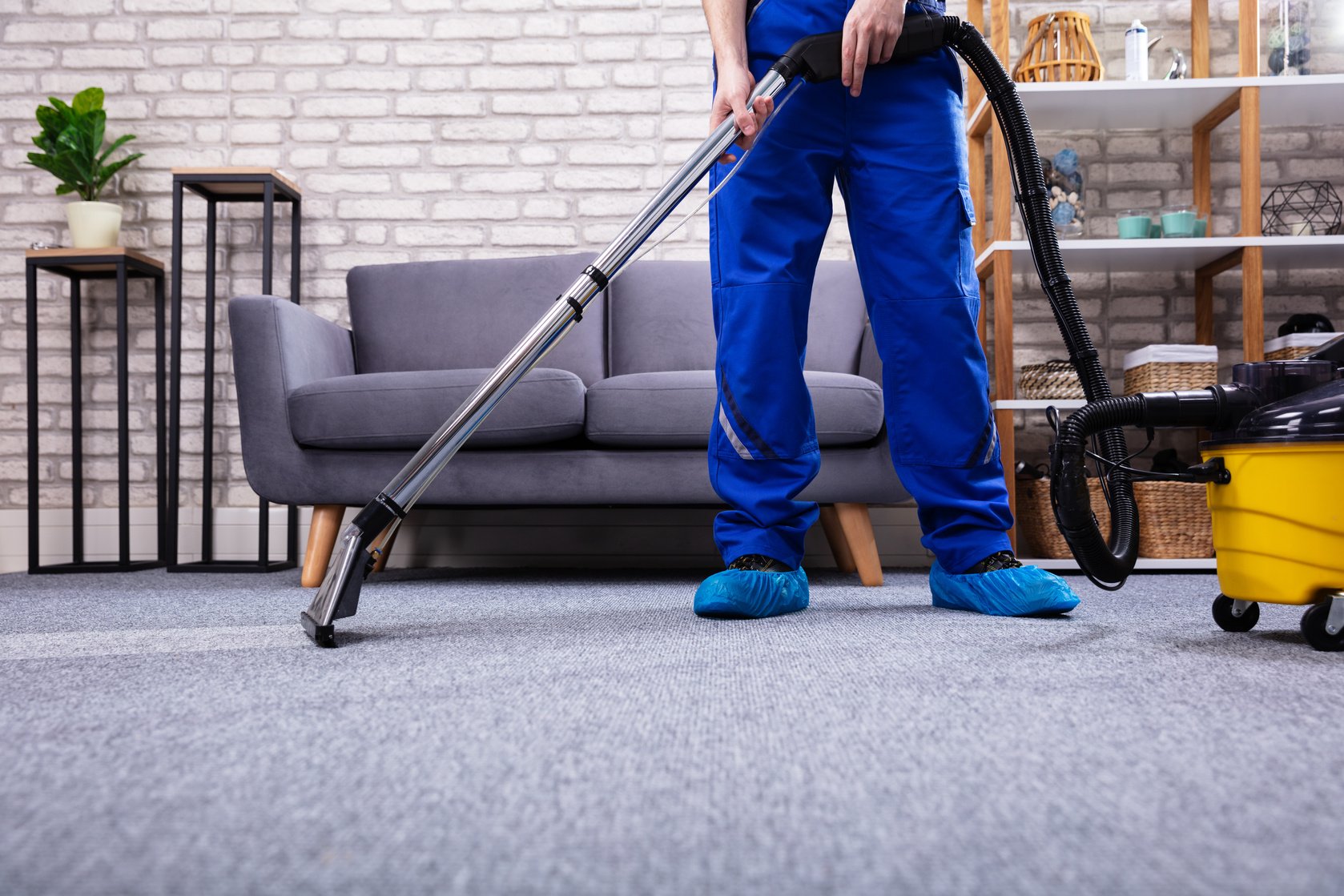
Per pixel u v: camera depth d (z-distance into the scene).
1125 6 2.95
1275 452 1.08
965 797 0.55
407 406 2.13
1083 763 0.62
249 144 3.12
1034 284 2.93
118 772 0.61
